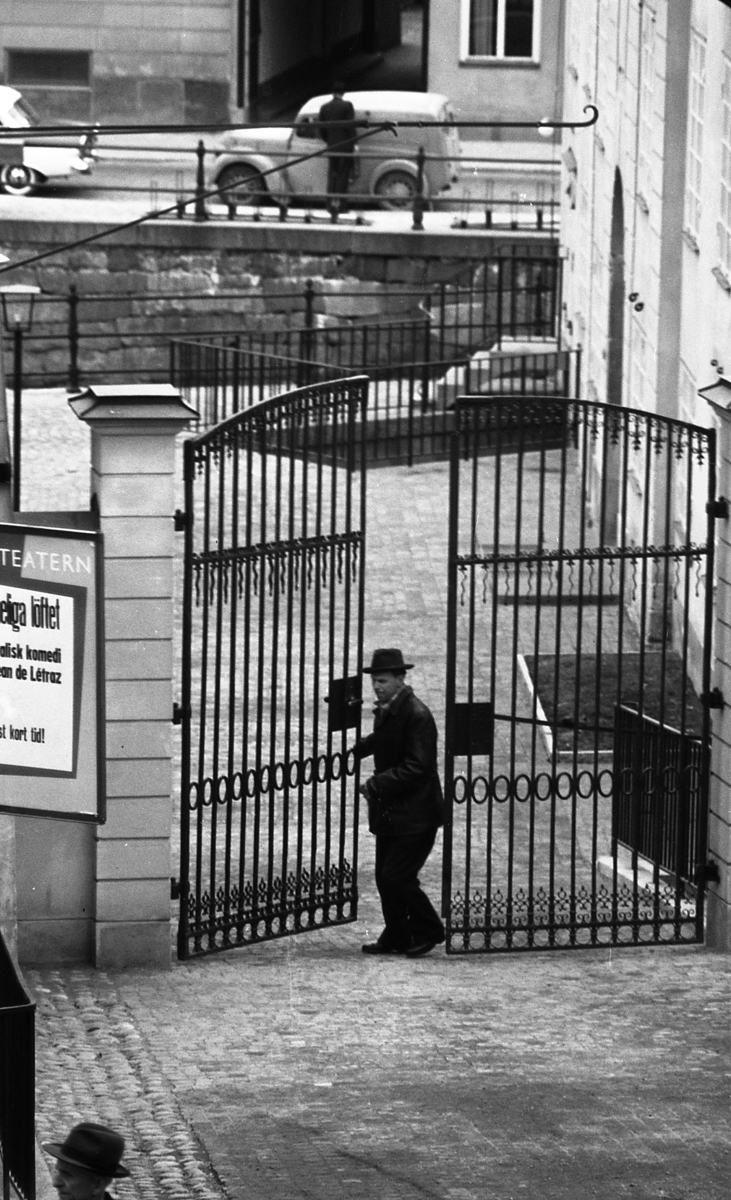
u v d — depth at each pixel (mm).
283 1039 13172
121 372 40719
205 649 15242
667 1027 13547
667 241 25109
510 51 53031
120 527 14828
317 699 15914
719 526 15812
